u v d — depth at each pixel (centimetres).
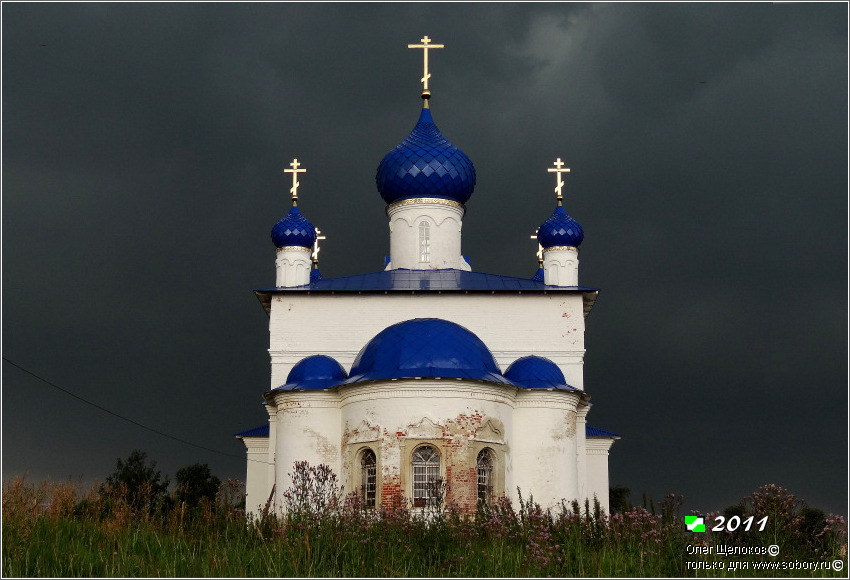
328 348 4006
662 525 2348
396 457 3406
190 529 2425
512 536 2406
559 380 3781
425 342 3581
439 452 3409
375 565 2148
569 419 3741
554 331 4019
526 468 3641
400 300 4047
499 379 3591
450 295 4050
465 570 2155
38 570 2066
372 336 4019
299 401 3700
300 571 2108
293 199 4316
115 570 2106
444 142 4556
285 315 4034
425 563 2209
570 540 2311
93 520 2412
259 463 4791
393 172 4484
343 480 3541
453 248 4466
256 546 2303
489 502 3438
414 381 3444
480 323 4025
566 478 3662
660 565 2181
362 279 4216
